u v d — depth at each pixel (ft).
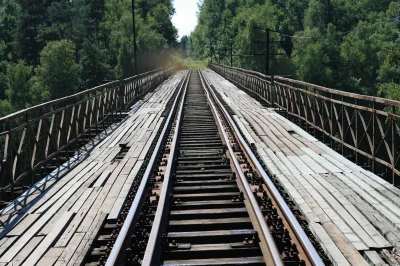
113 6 269.23
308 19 286.87
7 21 265.34
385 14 282.36
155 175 26.11
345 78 230.48
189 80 138.00
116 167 28.55
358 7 301.84
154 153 30.32
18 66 184.24
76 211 20.24
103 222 18.97
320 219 18.44
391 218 17.99
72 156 33.19
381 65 213.05
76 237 17.37
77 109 35.45
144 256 14.74
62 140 31.48
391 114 22.75
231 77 126.00
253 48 236.63
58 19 235.61
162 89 98.94
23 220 19.29
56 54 181.88
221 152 32.35
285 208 18.80
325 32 262.67
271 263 14.90
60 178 26.17
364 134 27.30
